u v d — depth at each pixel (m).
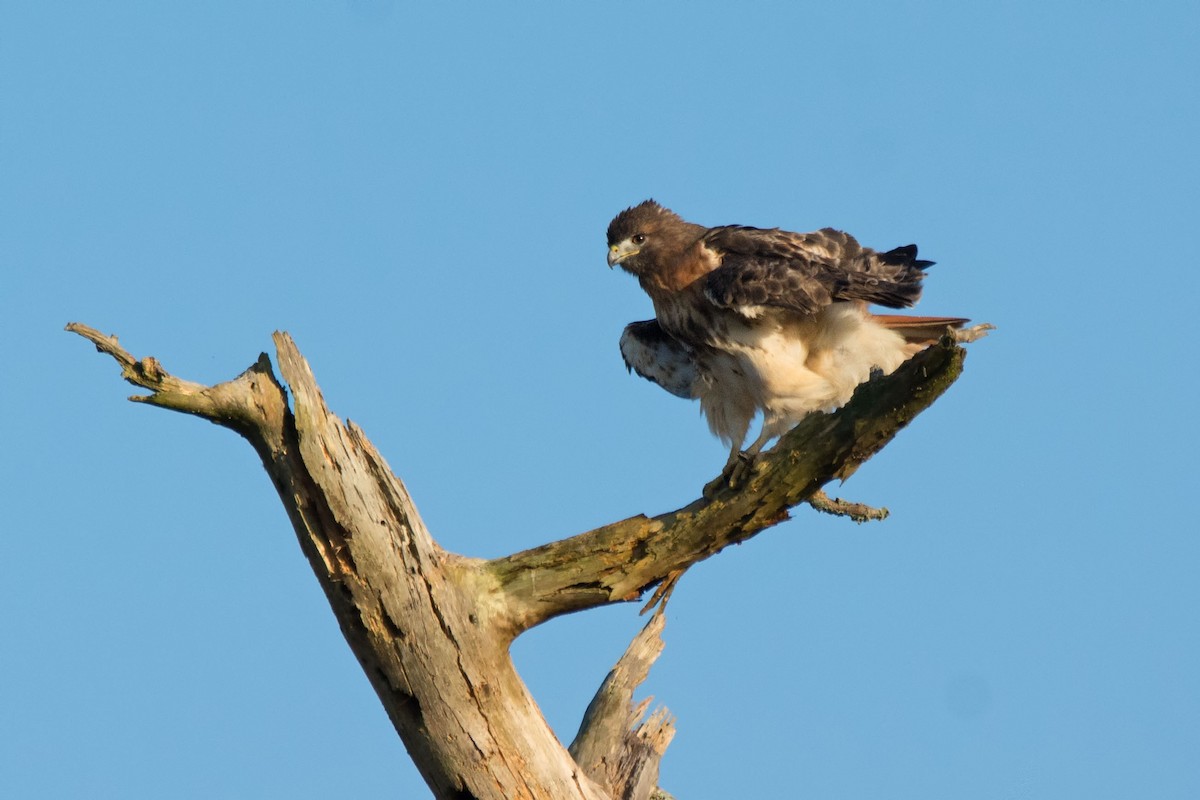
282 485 10.51
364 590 10.54
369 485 10.38
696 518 10.91
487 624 10.80
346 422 10.47
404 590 10.55
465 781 11.16
